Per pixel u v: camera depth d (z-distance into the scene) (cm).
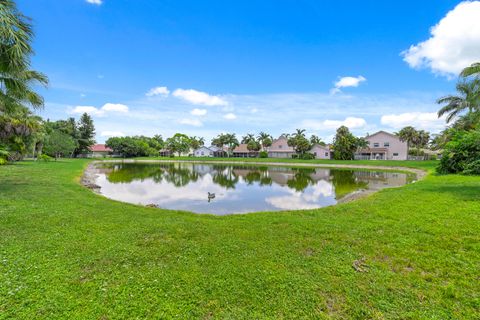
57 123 5891
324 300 316
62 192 1025
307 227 598
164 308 296
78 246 457
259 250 460
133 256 425
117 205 846
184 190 1659
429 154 5841
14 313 277
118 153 7412
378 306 304
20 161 2952
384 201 902
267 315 290
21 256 406
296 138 6406
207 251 452
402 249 460
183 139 8081
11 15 750
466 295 322
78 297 310
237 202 1276
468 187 1117
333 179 2367
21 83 867
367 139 5562
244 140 8456
